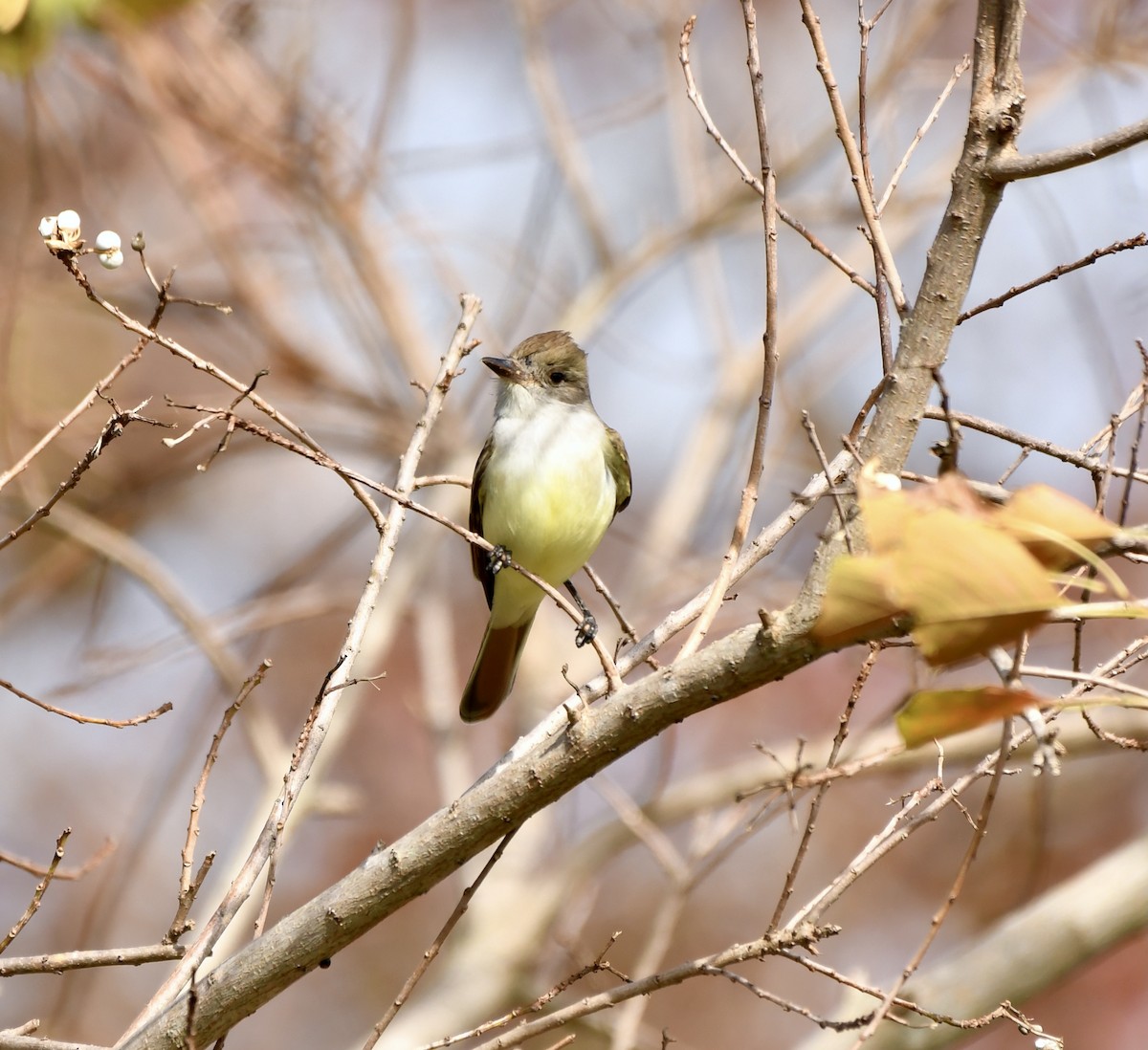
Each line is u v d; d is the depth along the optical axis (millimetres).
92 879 13789
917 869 13398
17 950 13344
